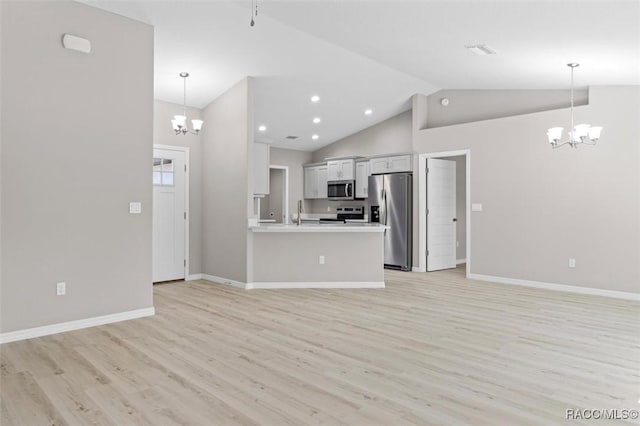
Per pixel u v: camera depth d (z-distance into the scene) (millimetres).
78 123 3844
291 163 9734
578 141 5250
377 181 7852
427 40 4781
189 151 6547
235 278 5969
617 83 5340
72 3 3801
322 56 5461
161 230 6242
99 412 2264
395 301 4996
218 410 2279
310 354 3162
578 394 2480
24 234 3531
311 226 5773
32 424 2145
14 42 3469
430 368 2883
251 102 5789
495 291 5641
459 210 8664
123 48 4160
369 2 3928
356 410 2277
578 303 4918
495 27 4121
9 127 3445
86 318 3891
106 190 4027
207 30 4598
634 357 3102
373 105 7566
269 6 4145
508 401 2387
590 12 3523
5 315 3441
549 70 5246
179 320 4141
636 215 5195
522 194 6137
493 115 6715
